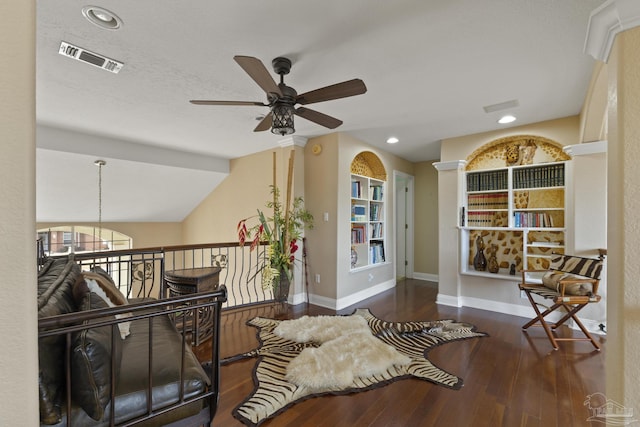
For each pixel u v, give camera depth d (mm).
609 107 1281
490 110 3170
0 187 595
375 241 5191
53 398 1067
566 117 3391
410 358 2588
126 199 5191
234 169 5430
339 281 4137
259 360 2566
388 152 5258
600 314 3162
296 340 2977
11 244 609
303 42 1951
